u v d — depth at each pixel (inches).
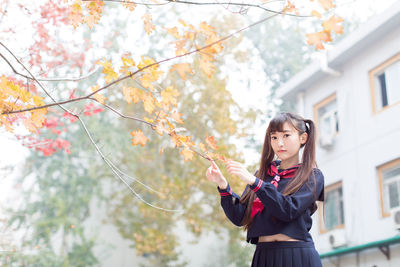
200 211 427.8
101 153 97.3
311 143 84.0
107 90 301.4
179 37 84.5
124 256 579.2
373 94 351.9
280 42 540.1
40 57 125.4
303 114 424.2
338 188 379.6
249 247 457.1
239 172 76.2
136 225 470.3
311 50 533.6
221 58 388.5
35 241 398.3
